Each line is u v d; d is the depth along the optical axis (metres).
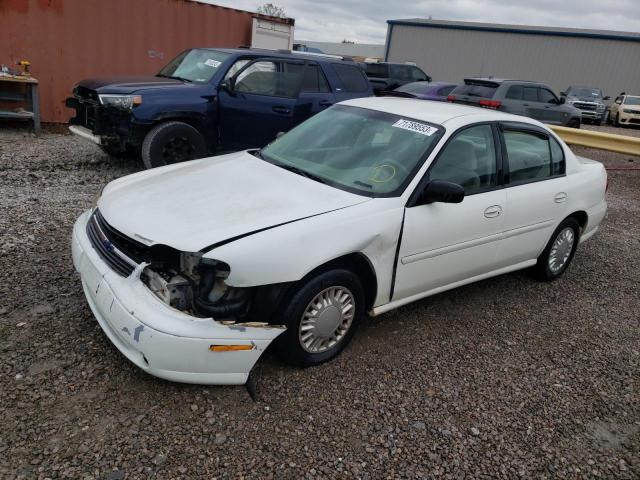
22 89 9.59
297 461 2.56
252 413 2.83
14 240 4.57
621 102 24.64
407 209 3.38
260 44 12.71
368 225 3.17
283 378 3.15
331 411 2.93
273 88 7.45
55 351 3.12
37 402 2.71
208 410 2.81
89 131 7.07
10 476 2.28
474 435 2.89
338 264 3.18
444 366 3.49
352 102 4.48
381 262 3.31
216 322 2.69
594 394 3.39
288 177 3.57
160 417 2.72
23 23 9.62
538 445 2.88
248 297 2.85
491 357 3.67
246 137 7.41
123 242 2.95
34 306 3.57
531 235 4.43
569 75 31.70
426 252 3.56
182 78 7.48
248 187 3.39
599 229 7.03
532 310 4.48
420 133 3.76
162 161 6.81
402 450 2.72
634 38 29.45
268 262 2.76
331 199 3.25
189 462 2.48
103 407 2.74
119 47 10.68
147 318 2.60
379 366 3.40
